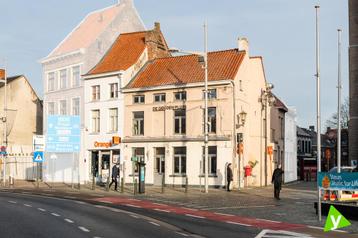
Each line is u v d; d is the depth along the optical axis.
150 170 40.69
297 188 39.97
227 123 37.69
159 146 40.34
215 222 17.19
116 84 43.94
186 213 20.12
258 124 43.81
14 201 24.47
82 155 45.59
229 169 34.59
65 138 37.78
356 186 16.89
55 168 48.56
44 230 14.11
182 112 39.91
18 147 56.19
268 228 15.77
